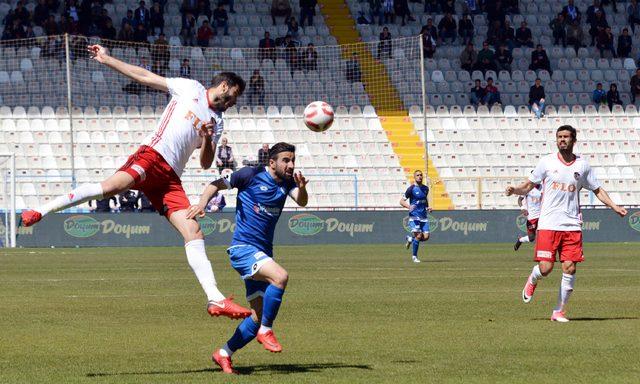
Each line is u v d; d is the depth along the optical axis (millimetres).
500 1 99688
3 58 86750
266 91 92188
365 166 87188
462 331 23391
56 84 86562
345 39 96750
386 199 84750
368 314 27359
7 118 83875
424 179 80750
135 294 34031
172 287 37000
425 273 44594
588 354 19469
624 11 106312
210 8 97250
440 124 91625
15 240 72375
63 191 78875
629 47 100375
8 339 22156
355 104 92875
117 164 82875
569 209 25906
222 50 92562
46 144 82500
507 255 60531
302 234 76688
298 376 16938
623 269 46875
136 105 87500
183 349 20500
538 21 104312
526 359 18828
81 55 87562
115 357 19328
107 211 74875
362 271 46031
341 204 84062
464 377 16734
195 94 18641
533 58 97438
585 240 80062
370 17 99625
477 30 101625
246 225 17875
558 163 25906
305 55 93562
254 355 19672
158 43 89438
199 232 17859
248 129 88000
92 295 33656
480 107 92688
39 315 27281
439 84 94938
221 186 17844
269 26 97438
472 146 90625
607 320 25766
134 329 24031
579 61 100188
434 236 78688
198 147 18781
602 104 94750
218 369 17812
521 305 29844
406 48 96125
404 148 89250
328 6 100312
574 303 30453
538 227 26328
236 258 17844
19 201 77875
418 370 17547
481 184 84688
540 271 26391
